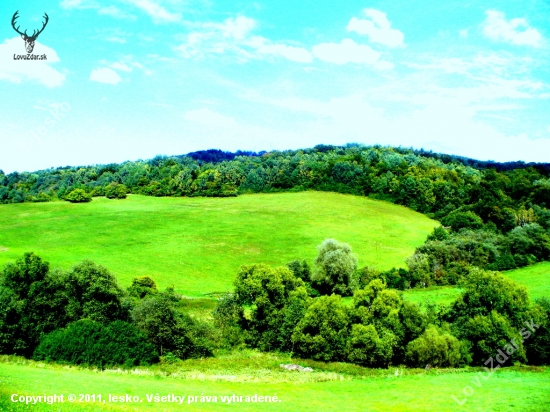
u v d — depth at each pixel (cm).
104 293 4628
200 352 4703
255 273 5359
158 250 10238
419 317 4619
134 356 4088
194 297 7069
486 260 7975
